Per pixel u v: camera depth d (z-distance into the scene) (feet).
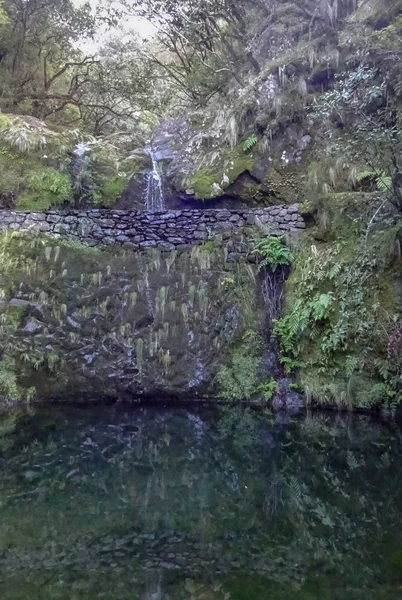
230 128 27.43
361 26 26.32
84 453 13.58
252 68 32.30
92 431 16.08
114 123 45.06
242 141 27.20
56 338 20.76
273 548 7.97
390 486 10.91
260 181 25.54
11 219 22.43
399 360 17.31
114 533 8.46
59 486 10.86
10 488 10.66
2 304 20.72
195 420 17.74
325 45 27.14
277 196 25.13
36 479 11.32
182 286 21.98
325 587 6.65
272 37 32.50
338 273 19.77
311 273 20.63
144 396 20.83
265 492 10.62
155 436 15.51
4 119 25.95
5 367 20.17
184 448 14.20
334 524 8.91
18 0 33.65
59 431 16.01
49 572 7.00
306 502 10.02
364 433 15.76
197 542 8.13
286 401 19.84
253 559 7.55
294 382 20.10
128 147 32.78
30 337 20.56
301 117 25.81
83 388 20.63
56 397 20.49
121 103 44.93
